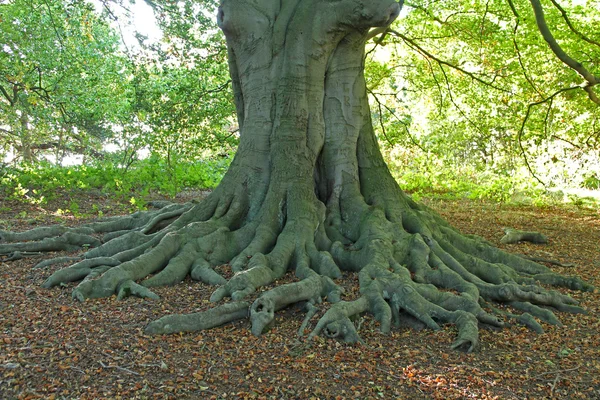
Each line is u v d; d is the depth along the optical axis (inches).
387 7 297.7
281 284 256.8
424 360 196.5
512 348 213.3
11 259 315.9
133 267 259.9
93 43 893.2
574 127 742.5
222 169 779.4
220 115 565.0
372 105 864.9
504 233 468.1
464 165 1037.2
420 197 724.7
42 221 465.1
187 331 209.3
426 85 625.6
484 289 264.5
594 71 562.6
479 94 628.1
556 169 835.4
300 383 174.4
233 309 222.1
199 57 544.4
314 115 316.2
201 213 311.1
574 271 336.5
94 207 536.4
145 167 727.1
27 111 958.4
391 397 168.4
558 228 520.7
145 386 166.6
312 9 313.7
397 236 293.7
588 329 236.8
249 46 318.3
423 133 812.6
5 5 783.7
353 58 328.5
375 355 198.7
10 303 236.7
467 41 567.8
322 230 304.0
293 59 310.8
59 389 161.9
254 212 310.5
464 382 180.1
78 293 242.4
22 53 799.7
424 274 269.4
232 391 167.3
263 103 317.1
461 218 574.9
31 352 184.5
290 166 307.7
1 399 154.9
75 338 197.9
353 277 268.2
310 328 216.7
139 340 197.9
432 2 551.2
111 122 1035.3
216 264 283.9
